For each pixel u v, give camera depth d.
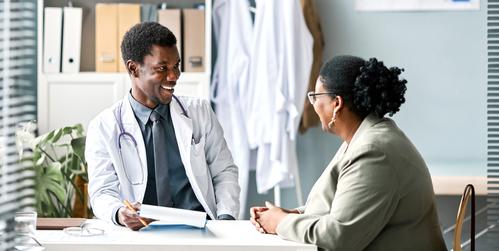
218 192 3.44
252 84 5.26
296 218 2.84
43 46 5.10
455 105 5.61
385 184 2.78
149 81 3.26
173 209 2.94
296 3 5.22
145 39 3.25
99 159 3.31
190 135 3.37
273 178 5.27
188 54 5.20
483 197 5.39
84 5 5.31
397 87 2.91
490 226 4.11
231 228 3.03
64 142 5.10
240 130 5.35
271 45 5.20
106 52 5.14
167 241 2.78
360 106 2.92
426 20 5.57
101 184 3.27
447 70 5.61
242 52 5.28
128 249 2.74
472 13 5.57
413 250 2.85
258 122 5.23
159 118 3.38
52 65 5.10
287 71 5.21
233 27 5.29
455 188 5.11
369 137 2.85
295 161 5.33
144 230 2.98
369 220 2.75
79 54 5.13
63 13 5.12
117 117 3.34
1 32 3.13
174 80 3.28
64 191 4.65
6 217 2.92
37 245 2.71
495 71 4.14
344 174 2.84
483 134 5.61
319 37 5.45
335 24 5.58
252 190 5.67
